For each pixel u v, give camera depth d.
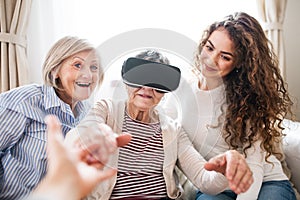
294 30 1.90
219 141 1.01
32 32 1.56
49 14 1.59
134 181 0.81
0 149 0.91
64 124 0.88
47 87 0.95
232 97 1.04
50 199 0.27
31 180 0.90
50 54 0.90
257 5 1.73
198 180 0.92
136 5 1.67
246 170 0.62
